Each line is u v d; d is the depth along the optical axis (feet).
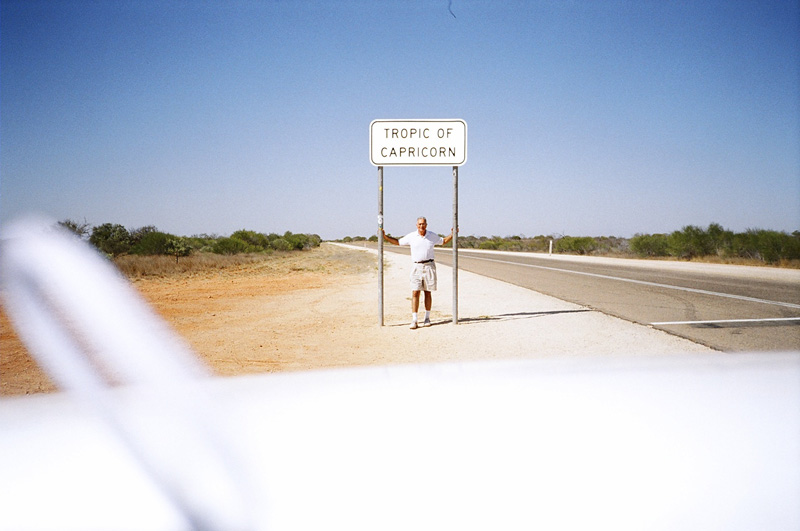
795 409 12.01
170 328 32.40
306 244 248.93
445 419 11.46
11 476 8.30
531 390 14.07
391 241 32.58
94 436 10.44
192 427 10.97
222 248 140.05
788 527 6.66
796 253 80.84
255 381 17.19
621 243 156.35
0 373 21.27
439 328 31.53
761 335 26.55
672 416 11.48
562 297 44.75
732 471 8.46
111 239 98.07
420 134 32.65
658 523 6.91
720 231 103.91
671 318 32.65
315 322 34.83
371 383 15.93
